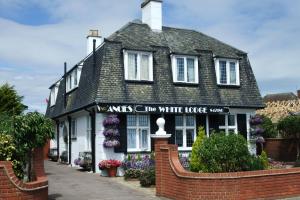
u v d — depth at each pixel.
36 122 13.96
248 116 27.28
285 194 14.37
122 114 23.44
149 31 27.36
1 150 12.95
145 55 24.61
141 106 23.53
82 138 26.75
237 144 14.39
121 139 23.25
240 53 28.30
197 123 25.53
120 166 22.06
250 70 28.27
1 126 14.03
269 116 35.09
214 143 14.44
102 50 24.38
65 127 32.00
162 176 15.04
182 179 13.82
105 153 23.02
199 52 26.66
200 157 14.65
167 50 25.72
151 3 27.84
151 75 24.50
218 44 28.78
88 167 24.22
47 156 38.56
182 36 28.25
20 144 13.70
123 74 23.92
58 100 35.22
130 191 16.52
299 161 21.42
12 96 23.59
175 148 14.81
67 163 30.50
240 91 27.17
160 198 14.75
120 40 24.62
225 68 27.06
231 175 13.34
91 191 16.55
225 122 26.44
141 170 19.97
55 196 15.33
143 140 23.92
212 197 13.16
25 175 15.20
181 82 25.31
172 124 24.70
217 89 26.38
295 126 28.30
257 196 13.73
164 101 24.33
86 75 26.55
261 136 27.94
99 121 23.27
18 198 11.28
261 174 13.91
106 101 22.84
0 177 11.02
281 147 29.91
